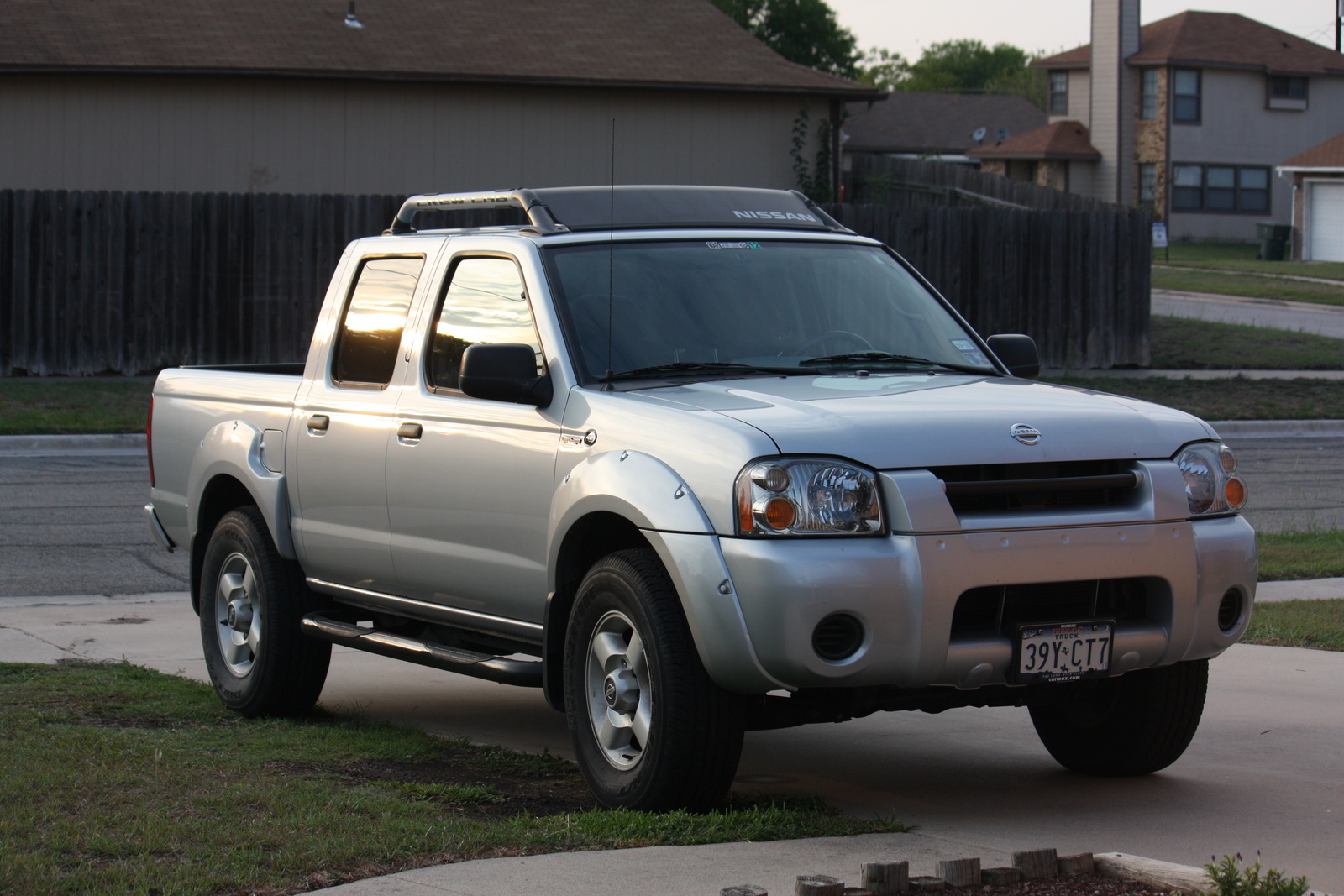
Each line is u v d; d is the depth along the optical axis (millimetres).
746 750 6891
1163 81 60969
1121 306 27219
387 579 6848
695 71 30109
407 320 6906
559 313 6109
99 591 11102
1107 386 24875
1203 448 5742
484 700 8070
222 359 24453
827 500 5070
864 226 26219
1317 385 25422
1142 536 5430
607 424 5641
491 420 6172
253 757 6406
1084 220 26984
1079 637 5336
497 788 6008
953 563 5105
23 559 12211
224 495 8031
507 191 6828
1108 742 6230
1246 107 62281
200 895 4457
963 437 5289
